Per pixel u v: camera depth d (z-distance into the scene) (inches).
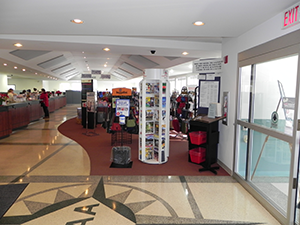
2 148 211.0
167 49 199.2
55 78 846.5
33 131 300.4
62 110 608.7
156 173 151.9
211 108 165.6
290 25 89.9
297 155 87.1
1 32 142.3
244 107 135.3
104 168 160.2
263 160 116.6
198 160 169.2
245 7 92.8
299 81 84.7
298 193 89.3
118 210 103.9
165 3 90.8
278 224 94.6
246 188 127.2
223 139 163.6
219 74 169.8
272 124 106.3
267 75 110.9
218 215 101.0
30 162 171.3
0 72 563.2
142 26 124.7
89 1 90.0
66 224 92.8
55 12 103.4
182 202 112.3
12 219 95.7
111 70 789.2
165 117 169.8
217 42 202.1
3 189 124.1
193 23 117.0
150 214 101.1
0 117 246.1
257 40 118.0
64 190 123.8
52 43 178.4
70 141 244.2
